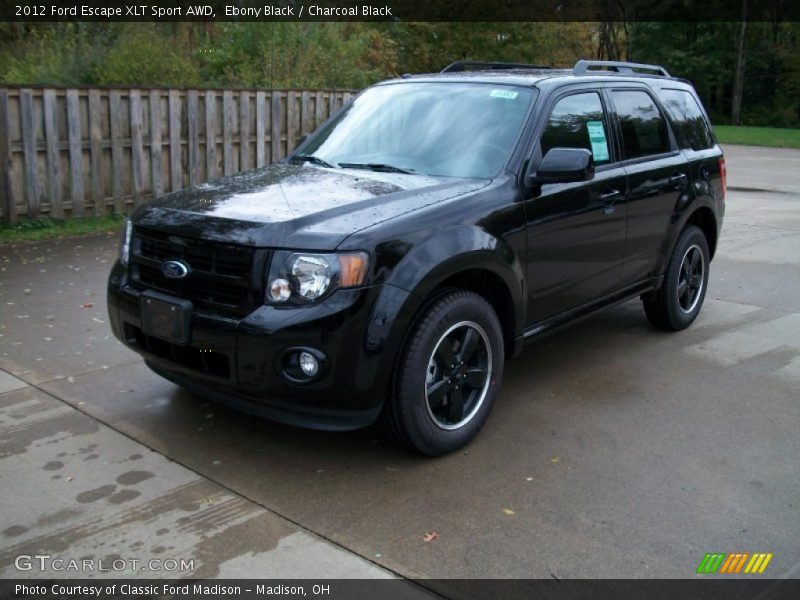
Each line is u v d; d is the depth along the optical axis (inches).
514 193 166.7
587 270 191.8
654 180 212.8
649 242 215.9
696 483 147.9
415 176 172.9
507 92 187.2
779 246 380.8
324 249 136.0
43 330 229.1
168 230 149.9
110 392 185.3
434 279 144.9
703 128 250.2
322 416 141.2
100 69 458.9
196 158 419.2
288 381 136.6
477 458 156.6
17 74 464.8
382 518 134.0
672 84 242.8
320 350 134.9
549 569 120.5
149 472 148.3
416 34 970.1
